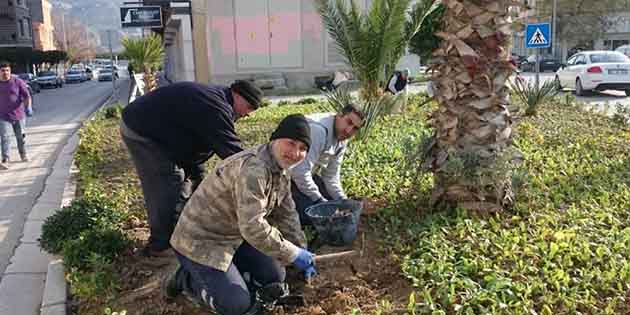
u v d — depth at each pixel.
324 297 3.69
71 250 4.29
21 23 60.72
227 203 3.11
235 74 25.31
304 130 2.98
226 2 24.62
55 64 62.59
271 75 25.47
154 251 4.48
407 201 5.11
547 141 7.88
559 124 9.73
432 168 4.82
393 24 10.55
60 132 14.34
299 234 3.57
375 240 4.48
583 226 4.27
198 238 3.18
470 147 4.60
